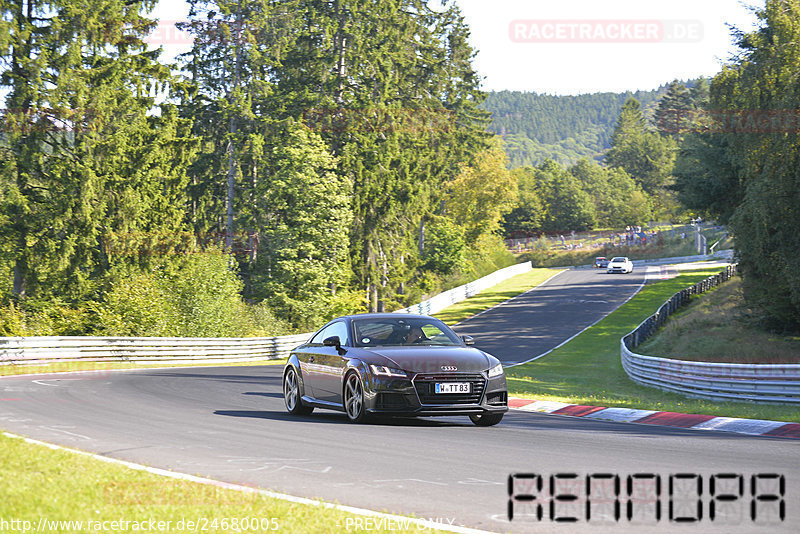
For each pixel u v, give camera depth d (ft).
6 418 65.16
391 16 418.31
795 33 180.75
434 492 37.86
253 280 338.13
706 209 261.65
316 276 329.52
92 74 246.06
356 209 359.05
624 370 195.62
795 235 182.19
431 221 486.79
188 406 79.36
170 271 244.83
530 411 93.45
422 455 48.73
